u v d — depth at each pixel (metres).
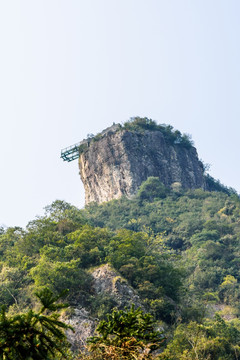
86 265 64.62
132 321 15.02
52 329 11.30
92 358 14.44
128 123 168.75
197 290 94.25
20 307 55.25
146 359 13.47
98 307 55.09
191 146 177.50
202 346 46.00
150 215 137.75
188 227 129.12
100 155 159.50
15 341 10.72
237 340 53.78
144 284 60.38
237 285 97.56
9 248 72.88
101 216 140.50
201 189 156.88
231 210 139.62
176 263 80.38
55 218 83.19
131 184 150.62
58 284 57.00
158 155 162.62
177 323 55.50
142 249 70.88
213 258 111.06
